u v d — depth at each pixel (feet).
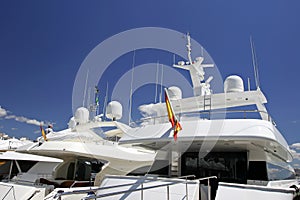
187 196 22.48
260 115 31.12
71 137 51.57
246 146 29.91
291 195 19.88
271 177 32.24
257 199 20.94
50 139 53.36
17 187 36.14
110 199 26.03
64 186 47.06
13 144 70.13
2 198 36.14
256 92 34.17
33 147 47.96
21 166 54.34
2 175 52.60
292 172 44.52
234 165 31.96
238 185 22.59
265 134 25.16
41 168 52.60
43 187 37.01
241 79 37.96
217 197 22.63
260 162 31.17
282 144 28.45
